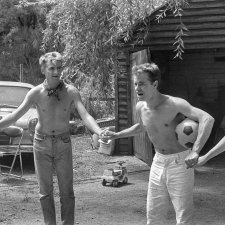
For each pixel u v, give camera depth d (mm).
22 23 23875
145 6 11250
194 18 12578
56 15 12656
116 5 11133
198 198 8828
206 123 4812
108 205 8227
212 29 12508
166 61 17078
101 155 13336
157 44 12805
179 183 4984
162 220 5246
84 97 13930
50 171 6047
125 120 13445
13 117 5926
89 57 12258
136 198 8750
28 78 23406
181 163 4992
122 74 13297
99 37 12016
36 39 23109
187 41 12656
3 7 23578
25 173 10836
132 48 12984
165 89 17250
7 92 12195
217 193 9281
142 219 7426
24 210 7812
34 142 6035
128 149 13523
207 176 11070
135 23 12312
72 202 6125
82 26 11867
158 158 5121
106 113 16578
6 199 8500
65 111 5961
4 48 23891
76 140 15844
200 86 17406
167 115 4977
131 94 13219
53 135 5961
